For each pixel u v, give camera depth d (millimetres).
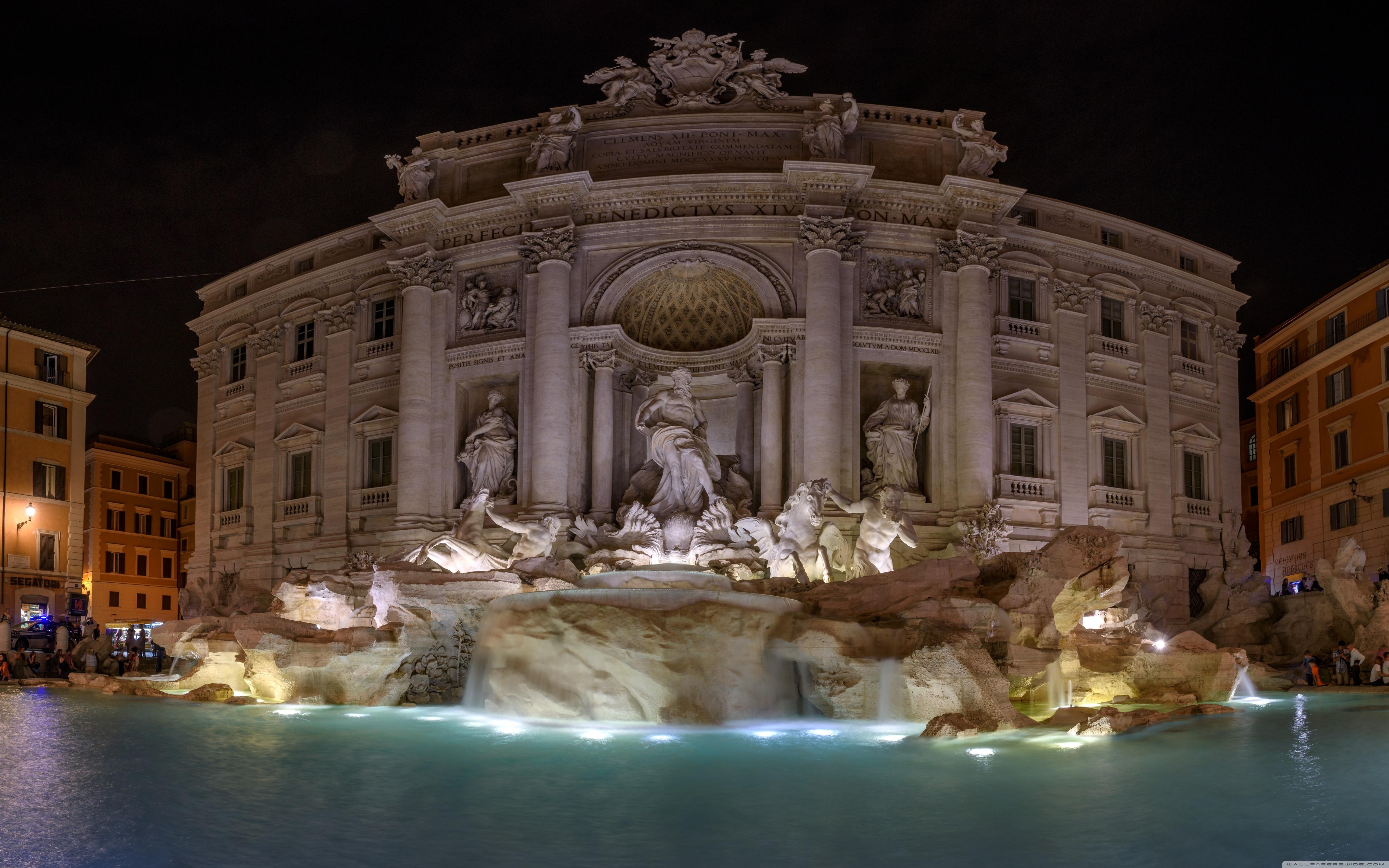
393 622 26875
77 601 56656
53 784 14336
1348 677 31484
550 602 23328
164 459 73875
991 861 10766
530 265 40031
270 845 11289
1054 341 42312
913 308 39562
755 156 40594
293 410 47375
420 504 40219
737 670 22188
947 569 26984
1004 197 39469
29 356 56156
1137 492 43188
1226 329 47594
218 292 52812
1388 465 47969
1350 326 51188
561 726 21000
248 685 28047
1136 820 12328
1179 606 43125
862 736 19516
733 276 39688
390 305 45188
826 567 29000
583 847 11305
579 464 38656
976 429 38188
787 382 38438
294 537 45906
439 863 10672
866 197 39844
